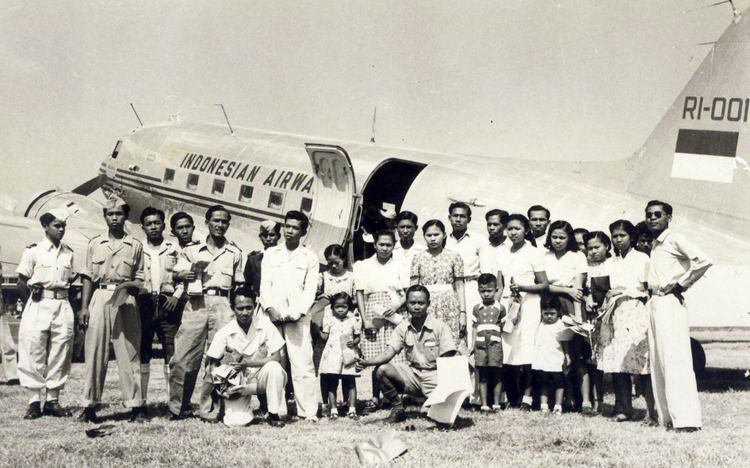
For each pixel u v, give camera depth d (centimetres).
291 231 700
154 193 1605
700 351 1016
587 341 741
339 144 1418
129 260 682
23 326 691
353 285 794
